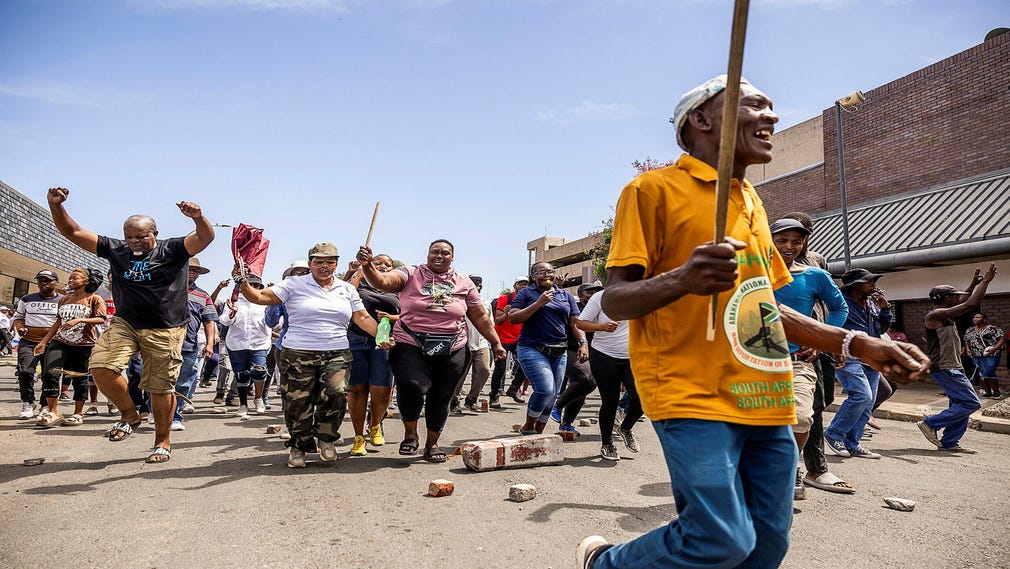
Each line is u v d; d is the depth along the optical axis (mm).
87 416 8641
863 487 5191
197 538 3645
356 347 6395
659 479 5426
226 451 6297
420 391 5871
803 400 4594
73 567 3168
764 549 2035
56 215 5207
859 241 15172
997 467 6102
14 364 19875
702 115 2172
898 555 3598
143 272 5539
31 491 4598
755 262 2074
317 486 4926
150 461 5664
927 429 7176
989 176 14297
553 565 3346
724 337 1974
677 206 2049
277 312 8922
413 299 5875
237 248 5484
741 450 1995
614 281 2018
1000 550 3691
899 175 16453
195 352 7910
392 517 4145
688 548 1914
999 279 13094
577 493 4875
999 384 13234
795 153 23344
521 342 7281
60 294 8797
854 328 6574
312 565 3277
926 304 14531
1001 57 14438
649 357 2061
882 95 16969
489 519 4141
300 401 5621
